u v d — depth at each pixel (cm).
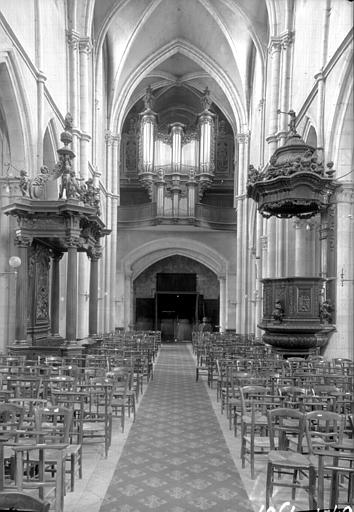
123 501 606
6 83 1471
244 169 3341
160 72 3650
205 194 3888
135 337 2359
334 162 1675
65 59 2195
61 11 2114
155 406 1180
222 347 1811
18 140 1579
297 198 1496
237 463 750
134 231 3756
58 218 1490
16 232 1472
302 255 2038
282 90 2306
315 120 1877
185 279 3906
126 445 841
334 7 1745
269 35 2598
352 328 1608
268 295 1642
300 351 1573
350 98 1612
